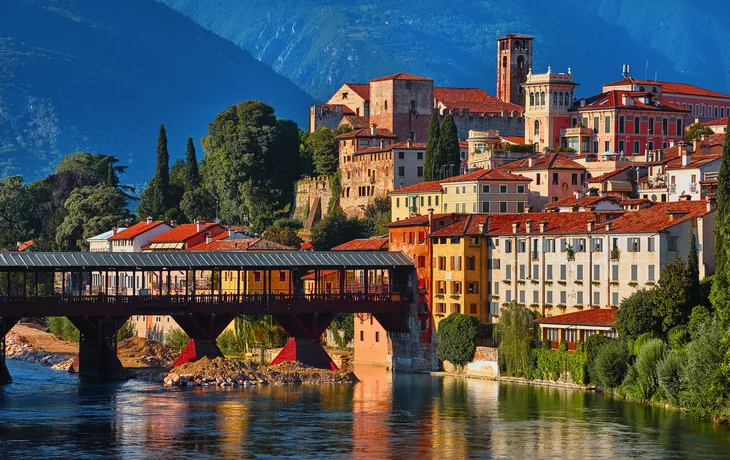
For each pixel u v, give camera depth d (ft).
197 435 644.69
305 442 629.10
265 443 625.41
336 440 634.02
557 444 618.85
